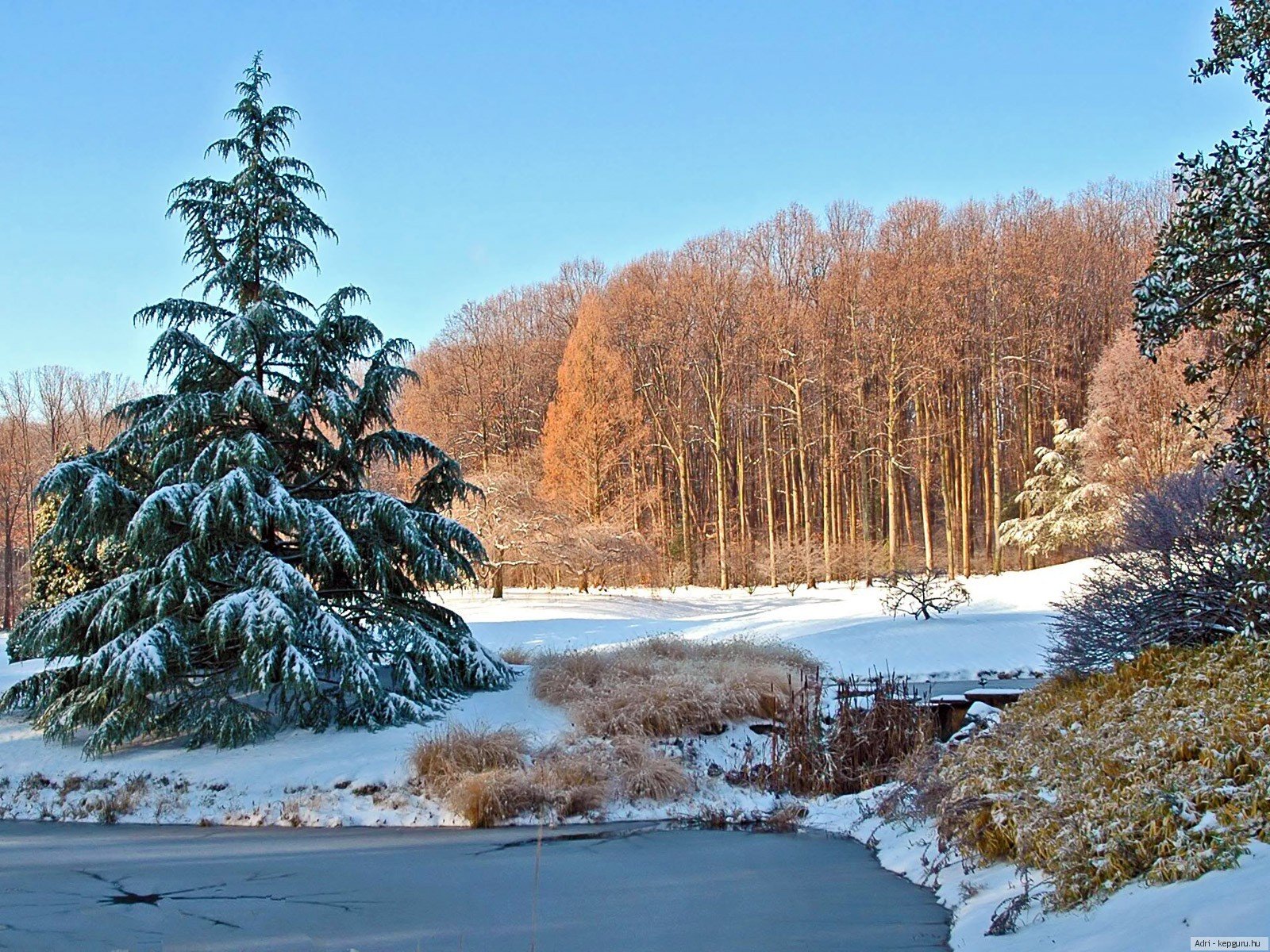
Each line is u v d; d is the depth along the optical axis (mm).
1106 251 45969
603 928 6461
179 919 6770
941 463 44844
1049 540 35812
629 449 43094
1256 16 7469
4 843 9633
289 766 11602
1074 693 10641
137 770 11680
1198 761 6465
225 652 12984
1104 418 33188
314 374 13977
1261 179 7301
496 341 49781
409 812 10758
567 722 13203
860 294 43750
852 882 7816
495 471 38594
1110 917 4984
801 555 42406
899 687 14516
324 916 6844
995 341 42000
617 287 49594
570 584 42781
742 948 5949
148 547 12430
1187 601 11445
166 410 12898
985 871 7152
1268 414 14820
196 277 14547
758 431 51625
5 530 47406
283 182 14516
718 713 13281
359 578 13984
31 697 13492
